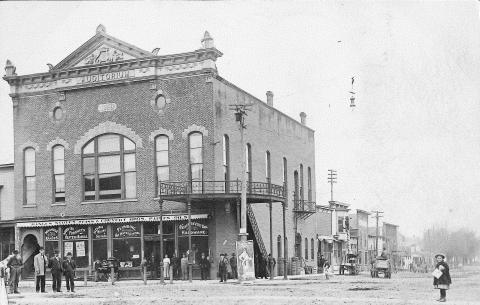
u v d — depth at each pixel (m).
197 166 37.81
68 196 40.66
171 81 38.59
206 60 37.72
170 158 38.25
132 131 39.31
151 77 38.88
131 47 39.78
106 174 39.94
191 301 21.64
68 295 25.53
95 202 39.78
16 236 41.59
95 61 40.78
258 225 43.50
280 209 48.19
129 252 38.75
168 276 37.09
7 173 43.62
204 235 37.12
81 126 40.72
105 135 40.22
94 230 39.72
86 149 40.66
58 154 41.44
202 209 37.06
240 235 32.94
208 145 37.47
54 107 41.56
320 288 27.88
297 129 53.16
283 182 49.53
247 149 42.91
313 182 56.66
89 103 40.66
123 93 39.78
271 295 23.69
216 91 38.19
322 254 61.41
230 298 22.28
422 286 28.91
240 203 37.00
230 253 36.78
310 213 53.38
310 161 56.16
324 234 63.19
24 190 42.06
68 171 40.84
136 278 38.19
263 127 45.69
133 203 38.88
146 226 38.69
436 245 31.55
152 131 38.81
